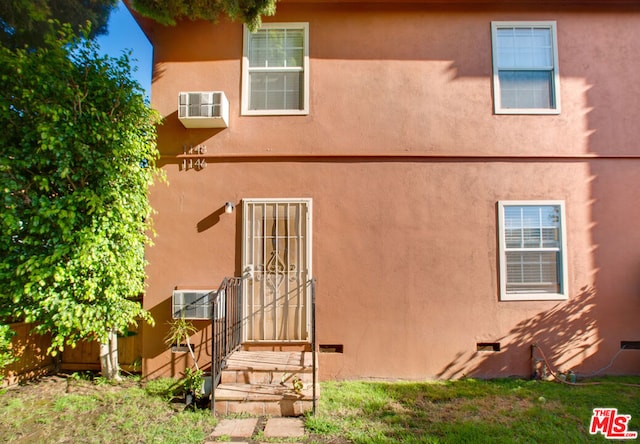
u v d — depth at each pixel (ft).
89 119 14.66
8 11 18.57
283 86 18.66
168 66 18.56
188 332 17.25
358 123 18.34
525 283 17.99
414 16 18.81
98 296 14.80
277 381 14.73
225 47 18.63
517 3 18.76
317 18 18.75
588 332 17.74
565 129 18.52
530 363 17.52
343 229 17.94
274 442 11.64
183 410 13.78
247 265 17.69
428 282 17.81
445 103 18.51
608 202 18.33
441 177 18.24
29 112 14.14
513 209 18.30
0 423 12.82
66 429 12.43
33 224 13.51
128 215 15.31
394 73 18.58
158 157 17.35
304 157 18.17
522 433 11.96
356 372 17.37
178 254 17.79
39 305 13.84
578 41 18.89
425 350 17.54
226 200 18.02
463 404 14.26
